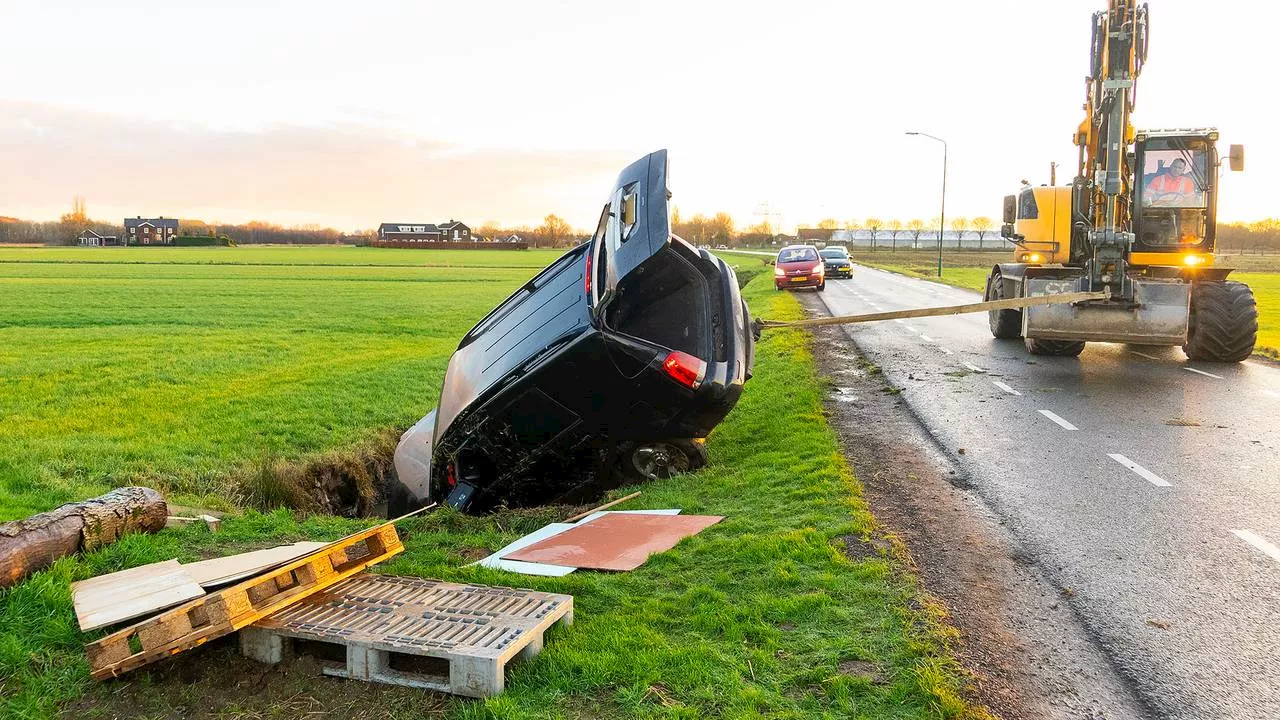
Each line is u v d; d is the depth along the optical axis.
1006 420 9.67
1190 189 13.60
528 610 4.26
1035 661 3.97
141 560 5.40
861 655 3.92
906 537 5.69
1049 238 15.07
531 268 72.06
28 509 7.06
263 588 4.16
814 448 8.24
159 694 3.91
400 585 4.65
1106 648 4.11
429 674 4.00
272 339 22.48
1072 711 3.55
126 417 12.25
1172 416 9.76
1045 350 14.90
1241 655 4.04
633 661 3.89
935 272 53.25
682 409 7.36
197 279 51.81
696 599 4.62
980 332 19.05
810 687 3.68
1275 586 4.87
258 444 10.92
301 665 4.08
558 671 3.85
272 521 6.73
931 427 9.35
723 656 3.93
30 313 28.86
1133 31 12.45
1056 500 6.58
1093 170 13.75
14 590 4.67
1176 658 4.02
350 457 10.91
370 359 18.89
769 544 5.35
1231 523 6.00
